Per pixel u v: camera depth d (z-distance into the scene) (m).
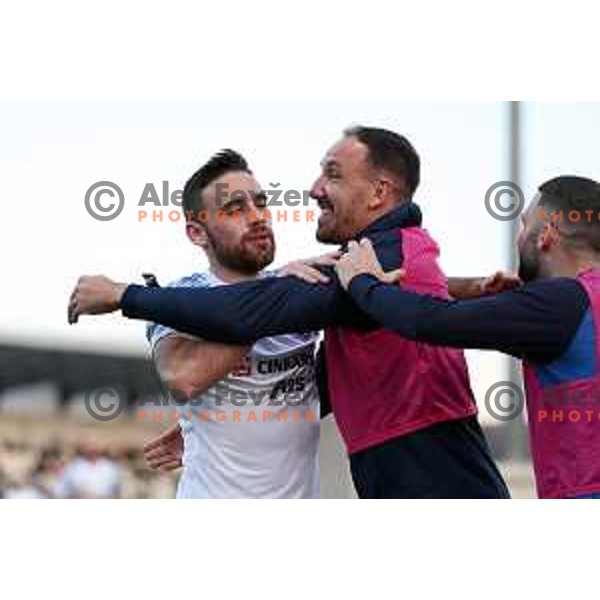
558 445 4.04
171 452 5.00
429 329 3.93
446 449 4.23
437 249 4.38
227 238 4.51
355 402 4.27
